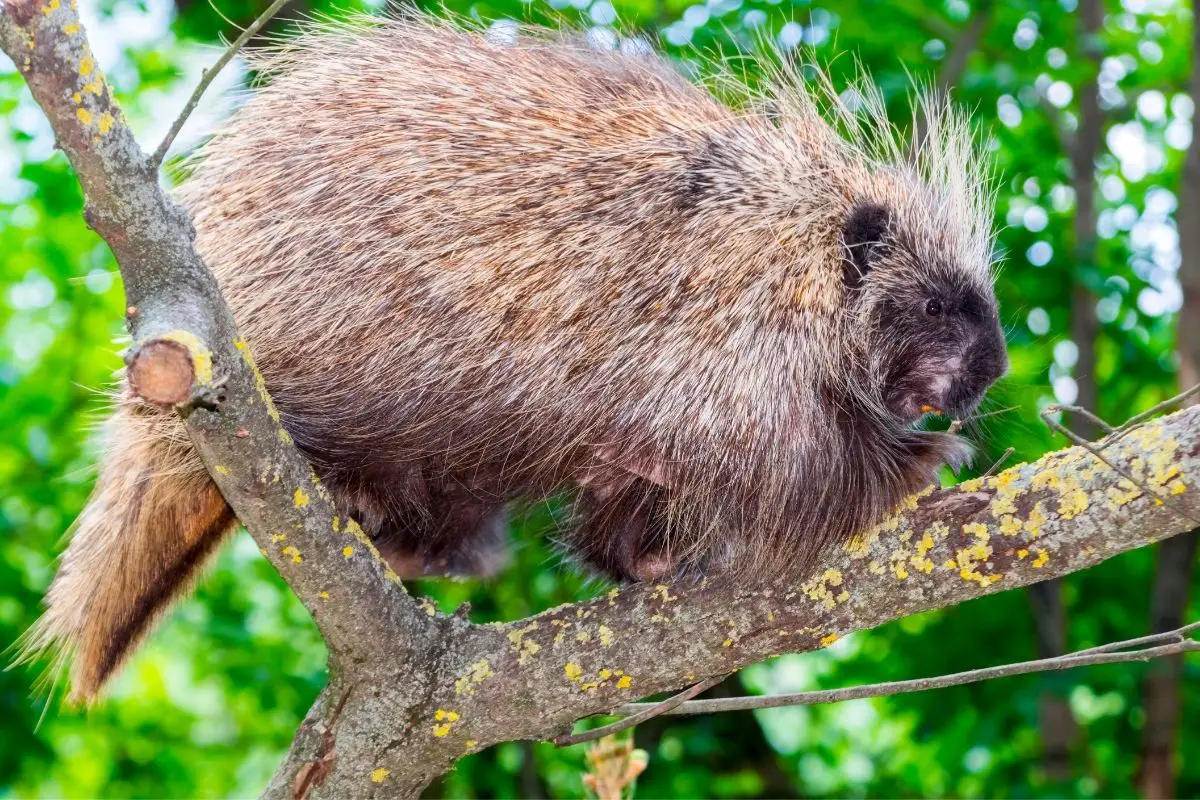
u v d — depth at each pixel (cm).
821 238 251
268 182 233
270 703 534
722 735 541
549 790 568
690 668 199
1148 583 509
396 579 204
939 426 311
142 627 247
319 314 226
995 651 499
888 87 459
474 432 229
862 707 768
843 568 196
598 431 231
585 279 227
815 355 242
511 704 201
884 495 218
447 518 262
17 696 479
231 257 233
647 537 252
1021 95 504
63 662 247
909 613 194
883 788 645
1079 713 561
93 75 157
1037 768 477
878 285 257
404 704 202
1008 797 429
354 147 229
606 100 242
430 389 225
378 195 225
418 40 251
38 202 658
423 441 230
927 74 451
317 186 229
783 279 241
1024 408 315
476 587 517
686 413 230
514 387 226
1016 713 468
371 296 224
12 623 530
